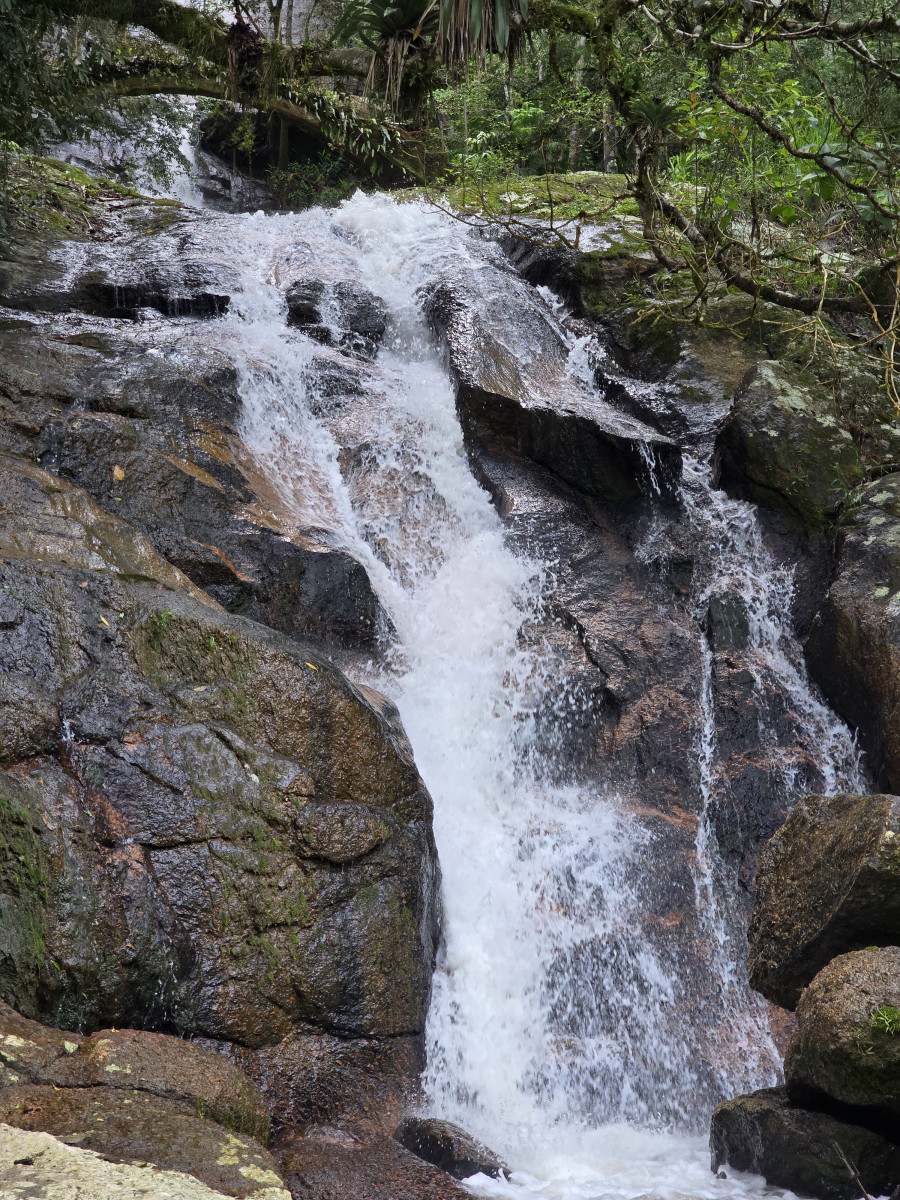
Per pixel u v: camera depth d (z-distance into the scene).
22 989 3.76
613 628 7.49
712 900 6.33
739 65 8.44
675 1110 5.37
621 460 8.27
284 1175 3.96
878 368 9.33
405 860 5.10
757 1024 5.68
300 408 8.68
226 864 4.52
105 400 7.14
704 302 8.73
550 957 5.80
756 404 8.41
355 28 6.57
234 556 6.68
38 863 3.98
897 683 6.48
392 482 8.27
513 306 10.23
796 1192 4.29
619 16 7.34
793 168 8.41
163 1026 4.21
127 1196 2.62
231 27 9.05
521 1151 4.82
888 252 9.12
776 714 7.10
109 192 12.60
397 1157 4.23
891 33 7.25
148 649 4.93
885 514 7.53
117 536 5.79
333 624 6.92
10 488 5.64
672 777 6.86
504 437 8.55
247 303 9.77
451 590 7.60
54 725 4.41
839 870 4.98
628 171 9.02
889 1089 4.00
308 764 5.09
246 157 19.61
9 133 9.91
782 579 7.91
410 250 11.55
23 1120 3.08
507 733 6.98
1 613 4.65
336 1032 4.64
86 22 9.65
